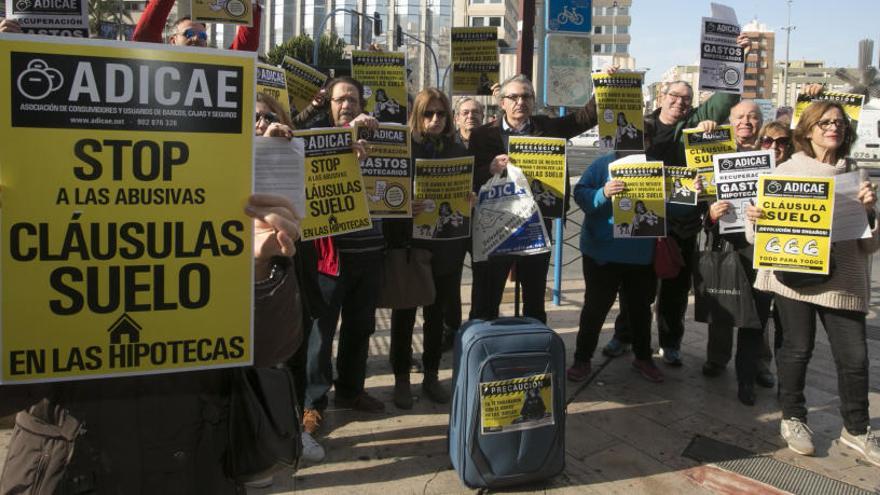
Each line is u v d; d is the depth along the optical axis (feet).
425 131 13.20
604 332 19.30
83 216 4.71
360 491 10.32
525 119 14.29
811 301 11.73
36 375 4.73
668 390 14.92
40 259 4.66
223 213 5.02
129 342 4.91
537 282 13.94
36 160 4.58
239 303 5.13
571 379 15.35
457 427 10.32
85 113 4.64
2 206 4.53
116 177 4.75
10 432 11.66
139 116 4.75
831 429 13.07
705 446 12.22
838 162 11.94
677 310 16.15
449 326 16.92
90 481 5.07
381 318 20.07
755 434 12.78
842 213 11.30
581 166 77.87
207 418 5.44
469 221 13.07
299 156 6.83
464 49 18.54
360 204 11.04
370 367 15.80
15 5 11.13
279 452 5.69
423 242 13.23
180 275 4.97
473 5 242.99
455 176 12.98
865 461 11.76
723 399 14.47
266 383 5.81
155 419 5.25
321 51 126.52
